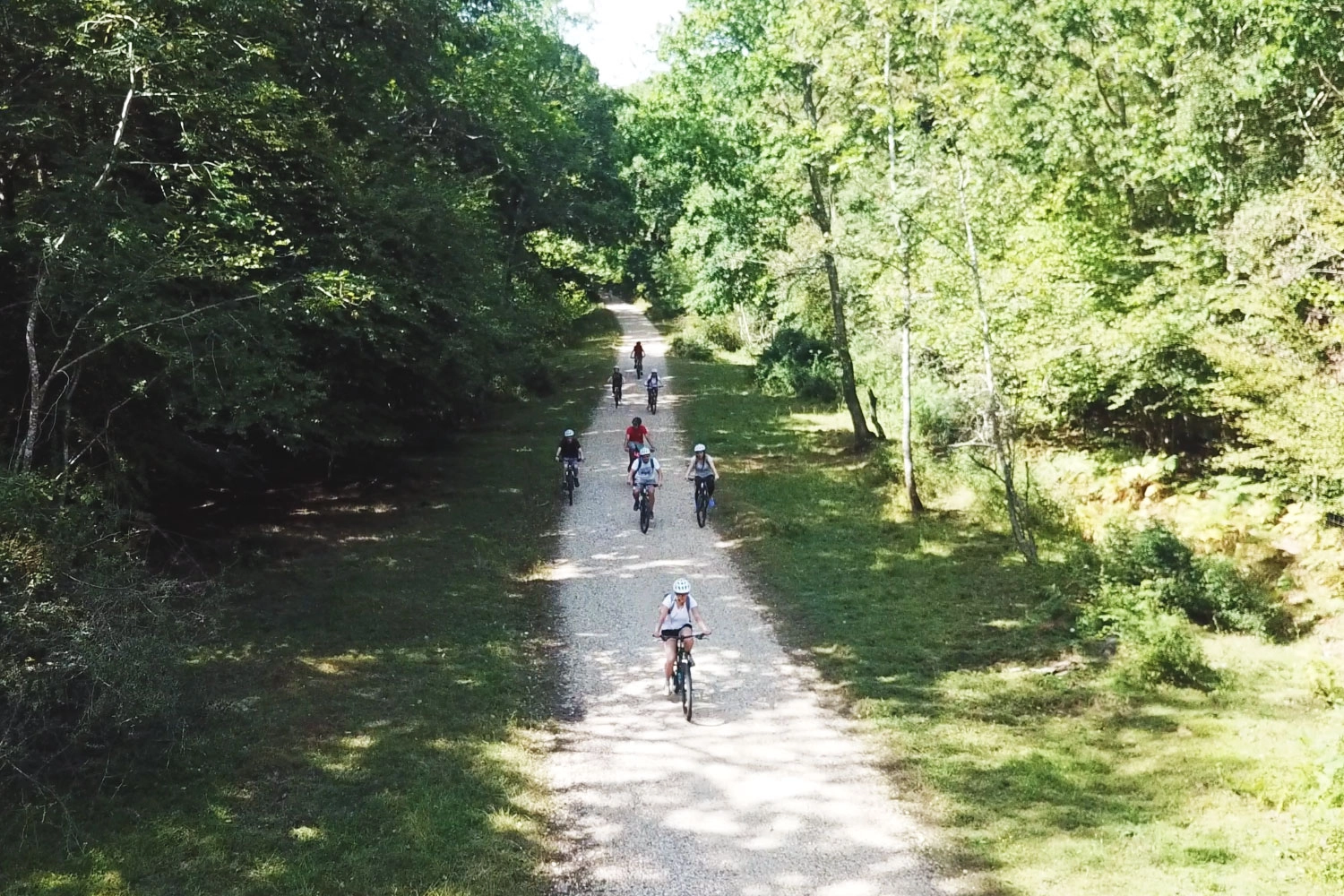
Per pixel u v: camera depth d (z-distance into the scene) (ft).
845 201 78.74
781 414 102.94
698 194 87.40
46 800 25.90
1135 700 34.24
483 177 89.51
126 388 40.98
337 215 55.72
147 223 36.45
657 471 60.95
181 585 36.55
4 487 25.90
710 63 79.46
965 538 55.72
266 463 68.03
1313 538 45.68
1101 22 63.98
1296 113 55.98
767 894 22.91
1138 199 64.59
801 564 52.06
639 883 23.53
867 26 59.82
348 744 30.66
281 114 47.26
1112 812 26.25
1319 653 37.52
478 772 29.17
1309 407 40.91
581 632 42.88
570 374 137.80
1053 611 42.93
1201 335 49.83
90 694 25.52
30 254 33.27
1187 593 41.57
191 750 29.40
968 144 56.44
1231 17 56.80
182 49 39.37
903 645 40.55
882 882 23.34
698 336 170.60
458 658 38.83
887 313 65.00
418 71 73.82
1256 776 27.30
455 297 65.10
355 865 23.75
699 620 35.06
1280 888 21.83
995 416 51.78
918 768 29.50
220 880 22.94
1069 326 58.75
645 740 32.09
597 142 132.16
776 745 31.58
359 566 50.29
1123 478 59.16
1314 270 44.09
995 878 23.17
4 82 37.99
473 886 23.13
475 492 68.95
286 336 45.68
